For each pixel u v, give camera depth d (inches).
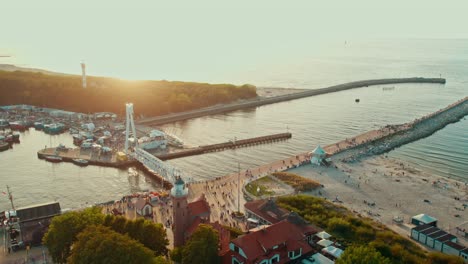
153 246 4648.1
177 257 4574.3
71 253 4345.5
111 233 4217.5
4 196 7130.9
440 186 7313.0
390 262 4372.5
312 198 6422.2
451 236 5359.3
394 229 5733.3
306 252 4645.7
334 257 4690.0
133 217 5954.7
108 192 7337.6
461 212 6323.8
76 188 7500.0
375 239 5211.6
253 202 6018.7
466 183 7504.9
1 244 5187.0
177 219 4968.0
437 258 4808.1
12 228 5447.8
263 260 4222.4
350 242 5162.4
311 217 5772.6
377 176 7741.1
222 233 4864.7
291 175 7588.6
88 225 4552.2
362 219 5871.1
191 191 6939.0
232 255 4311.0
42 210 5762.8
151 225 4722.0
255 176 7657.5
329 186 7229.3
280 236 4552.2
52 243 4606.3
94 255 3833.7
